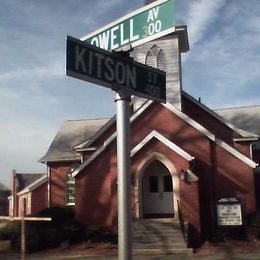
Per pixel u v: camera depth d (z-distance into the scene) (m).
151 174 24.16
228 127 25.80
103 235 20.81
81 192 23.95
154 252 19.09
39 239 20.23
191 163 22.19
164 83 5.75
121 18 5.28
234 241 20.17
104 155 24.08
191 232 20.91
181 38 26.67
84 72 4.79
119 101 5.11
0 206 51.78
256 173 26.53
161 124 23.77
